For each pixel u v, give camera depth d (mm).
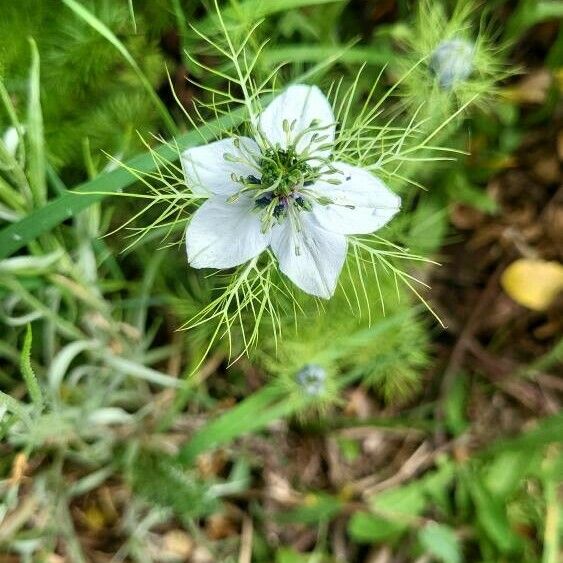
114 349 141
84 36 123
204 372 149
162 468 140
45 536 142
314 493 160
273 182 89
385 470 164
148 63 129
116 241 136
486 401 168
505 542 154
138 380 150
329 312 135
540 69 163
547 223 167
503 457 160
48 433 130
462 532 160
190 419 155
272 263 99
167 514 148
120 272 135
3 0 121
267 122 92
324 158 92
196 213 92
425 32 124
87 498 152
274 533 160
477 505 157
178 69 141
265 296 100
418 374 161
